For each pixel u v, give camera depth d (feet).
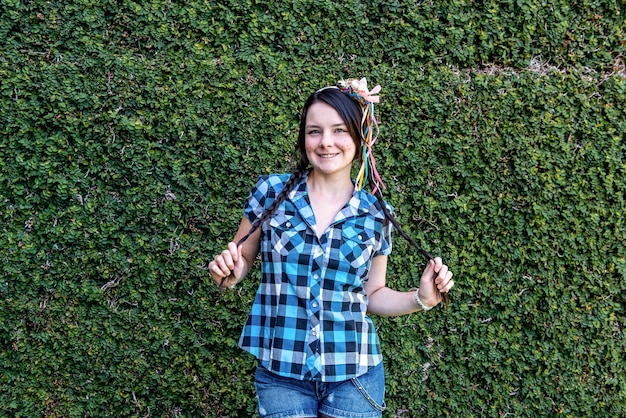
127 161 8.09
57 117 7.86
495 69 8.66
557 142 8.57
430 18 8.42
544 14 8.57
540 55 8.66
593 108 8.60
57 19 7.79
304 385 5.48
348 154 5.64
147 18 7.96
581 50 8.67
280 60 8.25
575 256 8.67
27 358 8.11
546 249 8.64
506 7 8.54
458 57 8.47
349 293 5.63
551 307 8.66
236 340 8.45
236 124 8.19
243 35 8.17
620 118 8.68
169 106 8.07
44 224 8.00
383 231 5.95
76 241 8.10
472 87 8.51
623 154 8.69
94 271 8.18
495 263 8.64
